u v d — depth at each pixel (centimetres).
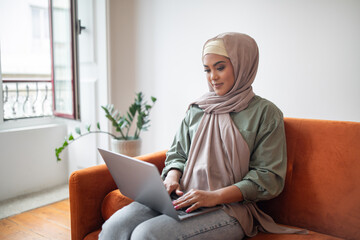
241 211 132
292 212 143
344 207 131
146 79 289
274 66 223
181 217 120
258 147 138
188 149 158
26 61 431
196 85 261
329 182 136
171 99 277
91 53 287
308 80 211
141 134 301
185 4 258
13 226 220
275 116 140
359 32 190
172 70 273
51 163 301
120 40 298
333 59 201
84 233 150
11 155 269
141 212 132
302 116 216
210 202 124
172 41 269
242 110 145
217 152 143
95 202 153
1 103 272
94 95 289
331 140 140
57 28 289
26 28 430
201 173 142
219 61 144
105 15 274
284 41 217
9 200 266
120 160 124
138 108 239
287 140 150
